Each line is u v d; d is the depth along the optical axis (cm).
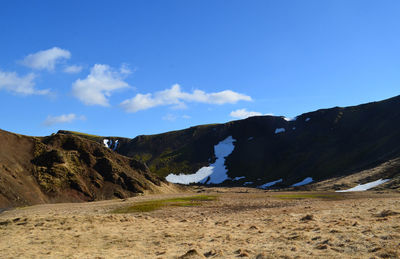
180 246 2247
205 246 2177
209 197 9369
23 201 8944
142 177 15000
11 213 6512
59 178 11175
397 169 12450
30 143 12275
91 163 13375
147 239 2611
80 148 13912
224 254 1900
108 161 13688
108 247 2372
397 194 8056
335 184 13362
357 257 1594
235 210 5472
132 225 3569
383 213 3030
